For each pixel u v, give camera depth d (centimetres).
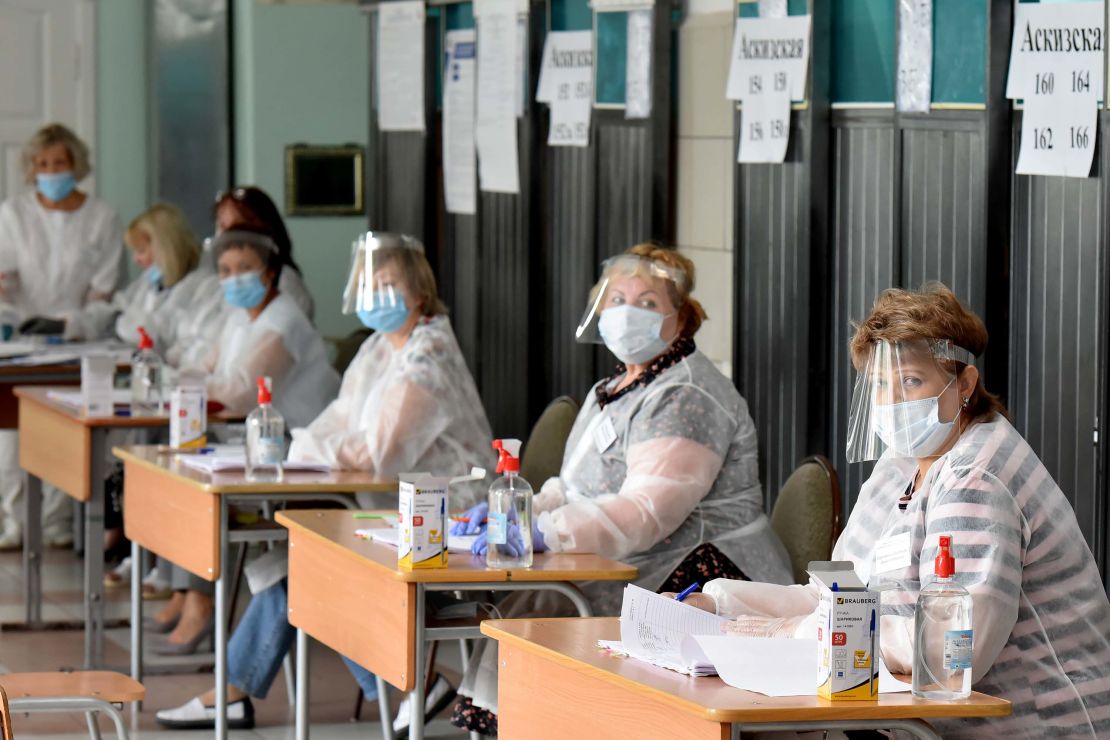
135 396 700
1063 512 349
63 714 637
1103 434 476
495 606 489
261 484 557
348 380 634
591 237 748
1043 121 491
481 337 857
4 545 945
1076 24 479
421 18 899
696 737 309
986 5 512
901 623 333
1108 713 340
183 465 603
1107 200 473
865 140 582
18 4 1120
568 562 450
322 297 1095
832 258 601
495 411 851
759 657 324
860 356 364
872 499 375
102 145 1149
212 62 1088
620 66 719
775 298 622
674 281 491
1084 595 345
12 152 1125
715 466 481
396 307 593
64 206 987
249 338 729
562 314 785
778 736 341
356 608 464
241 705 619
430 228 914
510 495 441
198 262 908
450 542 468
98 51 1144
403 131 936
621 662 344
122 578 848
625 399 498
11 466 938
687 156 711
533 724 368
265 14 1072
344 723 629
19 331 945
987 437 350
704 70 696
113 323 960
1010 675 342
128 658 716
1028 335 509
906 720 308
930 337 351
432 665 562
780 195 617
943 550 322
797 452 610
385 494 577
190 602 727
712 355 707
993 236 513
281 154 1080
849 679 308
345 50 1088
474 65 844
